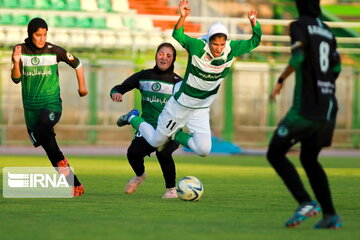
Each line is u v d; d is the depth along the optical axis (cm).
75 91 7506
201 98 2466
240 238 1684
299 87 1819
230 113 7456
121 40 7144
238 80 7650
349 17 8731
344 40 6812
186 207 2397
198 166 4938
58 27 7169
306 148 1875
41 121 2567
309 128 1816
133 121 2639
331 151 7550
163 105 2709
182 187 2577
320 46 1819
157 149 2630
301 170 4703
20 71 2548
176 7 7956
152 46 7081
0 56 7025
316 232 1805
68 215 2125
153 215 2150
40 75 2594
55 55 2617
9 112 7362
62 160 2686
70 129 7531
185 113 2505
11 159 5241
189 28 7944
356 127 7894
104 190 3044
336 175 4288
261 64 7650
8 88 7319
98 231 1778
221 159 5869
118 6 7656
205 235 1725
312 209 1820
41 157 5550
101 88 7462
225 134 7462
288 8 8262
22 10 6469
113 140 7619
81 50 7306
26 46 2581
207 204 2511
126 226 1878
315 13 1859
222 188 3247
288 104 7762
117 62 7431
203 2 8200
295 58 1794
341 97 7900
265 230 1833
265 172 4397
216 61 2323
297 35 1803
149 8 7825
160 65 2691
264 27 8025
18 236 1689
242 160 5753
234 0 8406
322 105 1812
